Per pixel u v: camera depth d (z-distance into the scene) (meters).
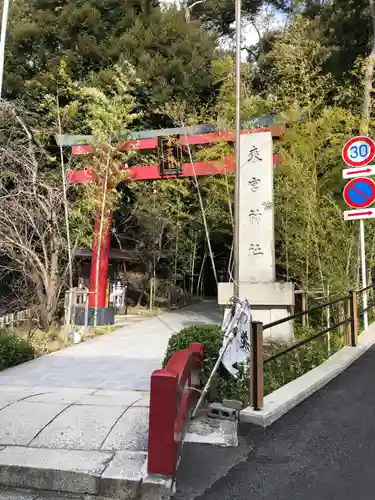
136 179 11.53
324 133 8.00
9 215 10.27
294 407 4.36
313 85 10.25
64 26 14.60
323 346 6.70
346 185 7.32
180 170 10.66
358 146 7.22
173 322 11.76
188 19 16.77
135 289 16.41
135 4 15.34
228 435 3.63
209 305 16.62
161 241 16.27
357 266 7.77
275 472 3.12
